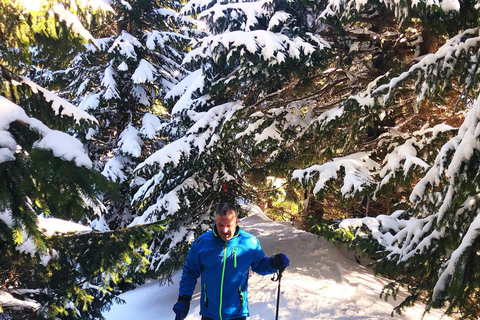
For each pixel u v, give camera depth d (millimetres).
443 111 7387
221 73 8398
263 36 6754
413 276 4383
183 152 8164
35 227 2488
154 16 12977
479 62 4348
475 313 3908
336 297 5578
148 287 9938
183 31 13875
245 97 8578
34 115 3494
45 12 3064
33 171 2436
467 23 5773
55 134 2584
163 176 8898
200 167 8453
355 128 5914
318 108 8016
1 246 2889
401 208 5988
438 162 3791
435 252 4016
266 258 3264
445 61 4781
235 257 3102
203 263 3135
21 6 2971
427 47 7102
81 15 3471
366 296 5484
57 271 3666
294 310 5391
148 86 12273
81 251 3473
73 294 3861
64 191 2506
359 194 5469
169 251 8164
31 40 3291
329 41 7727
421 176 5160
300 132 7160
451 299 3545
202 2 9141
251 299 6027
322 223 5699
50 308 3668
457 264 3244
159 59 13305
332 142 6539
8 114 2584
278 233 9203
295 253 7680
